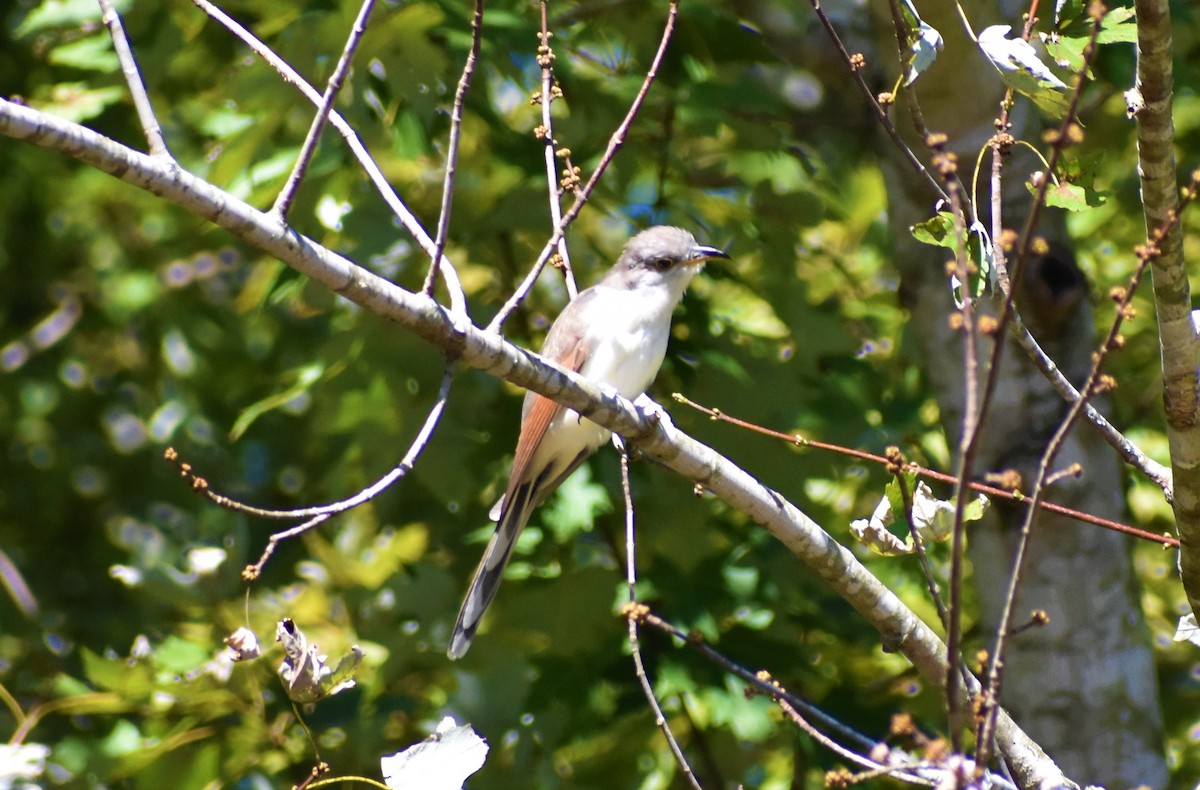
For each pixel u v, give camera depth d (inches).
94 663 414.6
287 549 570.6
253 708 419.5
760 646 439.2
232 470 663.1
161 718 428.5
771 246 507.8
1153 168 237.1
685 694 458.9
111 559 660.1
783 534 289.7
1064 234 420.5
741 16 548.1
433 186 491.5
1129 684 409.4
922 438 523.2
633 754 470.6
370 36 432.8
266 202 462.6
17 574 566.3
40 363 690.8
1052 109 243.9
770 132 495.8
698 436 460.4
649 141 488.1
